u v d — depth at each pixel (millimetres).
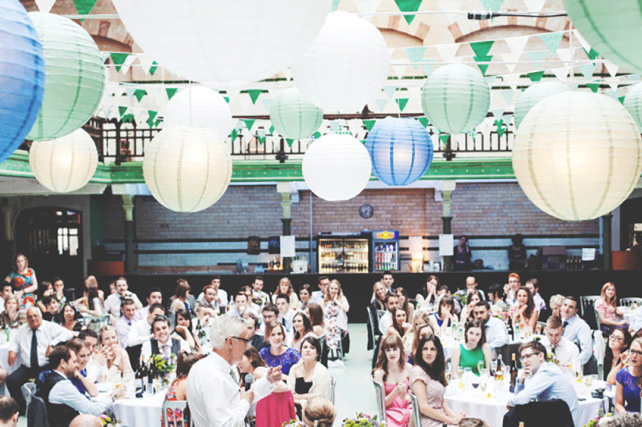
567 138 2898
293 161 13305
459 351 6195
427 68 12609
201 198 3865
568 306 7062
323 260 14898
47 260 15281
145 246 15859
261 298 10648
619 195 2982
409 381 5188
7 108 1837
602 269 13859
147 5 1577
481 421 3436
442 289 10211
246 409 3682
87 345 6215
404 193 15789
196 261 15859
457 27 13695
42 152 4633
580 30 1804
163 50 1688
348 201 15875
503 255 15703
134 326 7434
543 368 4809
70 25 2973
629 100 5047
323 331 7660
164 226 15820
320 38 3025
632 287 13469
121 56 8289
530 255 15172
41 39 2873
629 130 2926
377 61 3123
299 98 5543
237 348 3686
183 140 3787
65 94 2926
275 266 15188
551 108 2971
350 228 15891
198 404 3633
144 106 13891
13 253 15102
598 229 15508
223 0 1562
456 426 4961
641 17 1644
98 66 3043
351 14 3180
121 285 9898
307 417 3959
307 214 15891
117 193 13430
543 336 7688
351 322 13586
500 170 13203
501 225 15664
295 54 1775
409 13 4402
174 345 6645
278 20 1635
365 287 13562
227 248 15891
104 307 10156
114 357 6297
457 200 15711
